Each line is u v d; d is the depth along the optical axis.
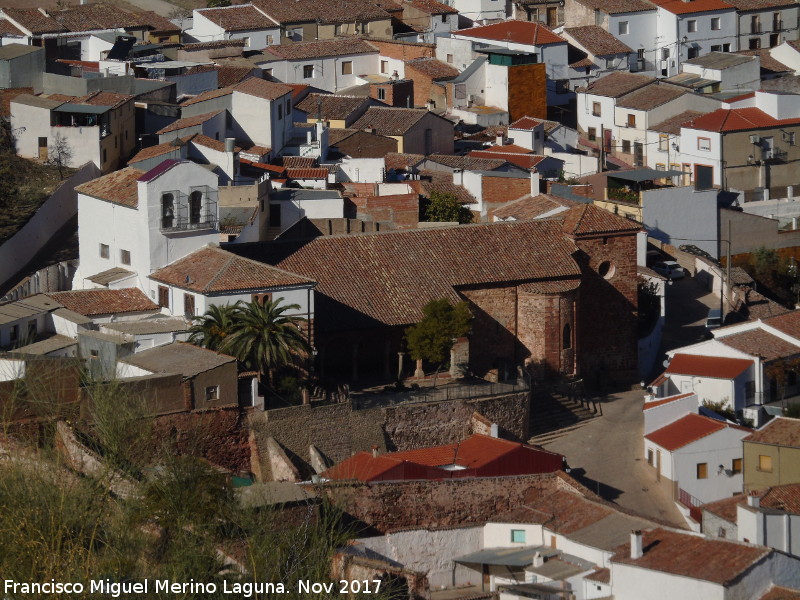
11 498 153.38
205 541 163.50
